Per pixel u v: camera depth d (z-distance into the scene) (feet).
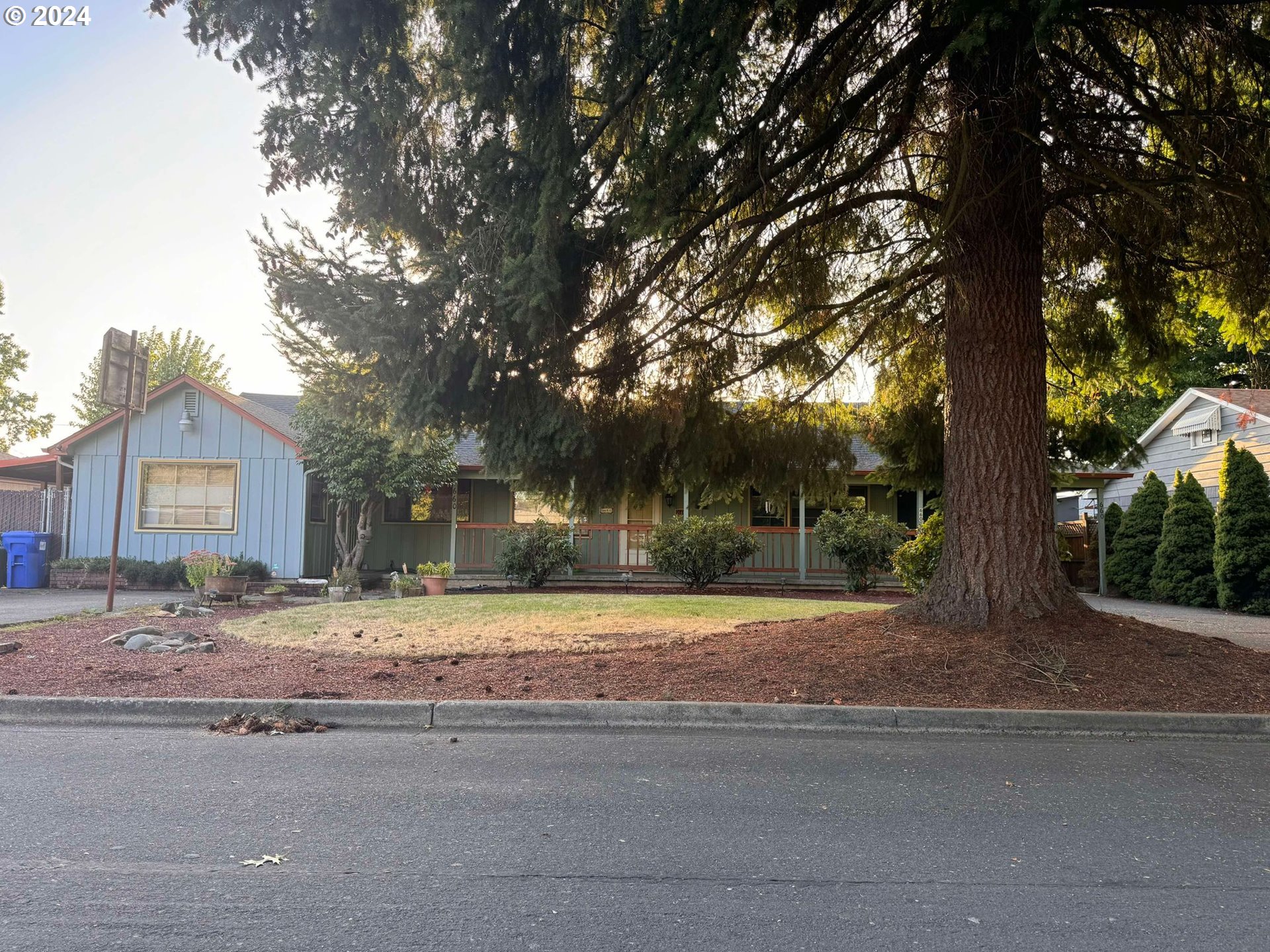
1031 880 11.21
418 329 23.54
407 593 51.70
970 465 25.57
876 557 56.08
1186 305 33.27
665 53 21.70
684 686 22.38
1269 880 11.29
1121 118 25.64
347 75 20.99
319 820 13.26
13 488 87.61
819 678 22.40
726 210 25.89
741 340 30.60
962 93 23.27
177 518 58.70
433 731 19.77
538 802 14.30
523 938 9.43
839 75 25.23
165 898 10.35
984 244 25.41
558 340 25.67
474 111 23.29
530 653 26.96
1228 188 22.77
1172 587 53.98
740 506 67.62
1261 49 22.27
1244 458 48.57
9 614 39.17
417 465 53.78
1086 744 18.71
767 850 12.18
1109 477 65.10
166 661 25.62
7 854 11.72
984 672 22.20
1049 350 33.83
